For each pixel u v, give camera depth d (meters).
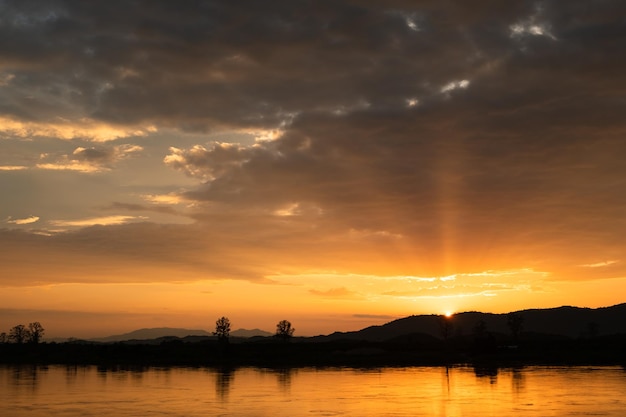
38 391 61.00
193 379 76.44
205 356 140.12
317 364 113.00
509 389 60.69
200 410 46.34
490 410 45.44
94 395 56.91
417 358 130.50
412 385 66.31
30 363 121.06
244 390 61.53
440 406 47.88
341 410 46.00
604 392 57.12
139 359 132.62
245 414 44.25
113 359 132.62
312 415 43.62
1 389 63.38
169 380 75.00
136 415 44.00
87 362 123.00
